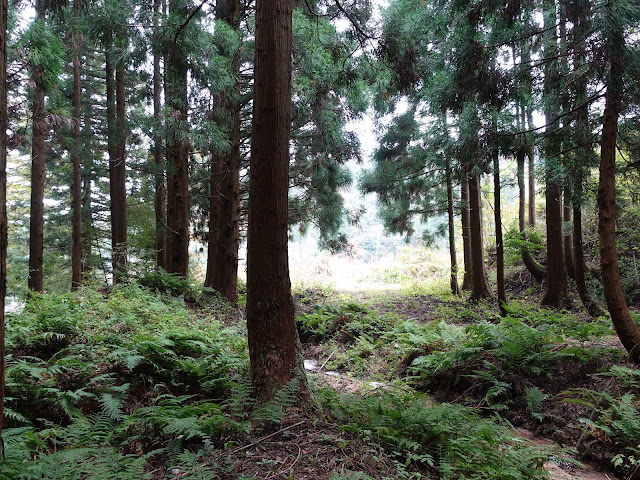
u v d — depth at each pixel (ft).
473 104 27.99
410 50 23.08
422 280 70.85
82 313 20.62
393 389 21.31
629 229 43.09
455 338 25.70
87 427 11.43
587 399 17.28
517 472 10.85
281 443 10.77
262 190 13.87
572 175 25.94
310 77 33.37
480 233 45.75
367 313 39.32
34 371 13.30
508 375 20.44
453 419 13.41
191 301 34.58
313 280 76.59
